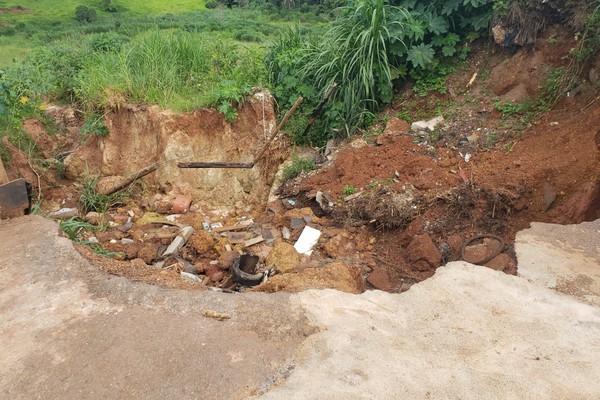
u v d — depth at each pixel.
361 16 7.14
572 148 5.07
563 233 4.24
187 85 7.79
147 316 3.35
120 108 7.59
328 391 2.70
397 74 7.04
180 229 6.22
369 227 5.31
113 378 2.85
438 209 5.09
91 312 3.39
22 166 6.95
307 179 6.47
